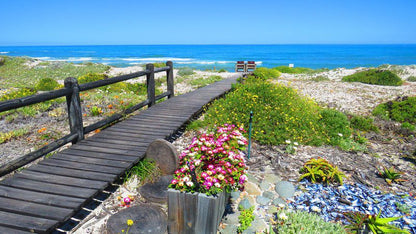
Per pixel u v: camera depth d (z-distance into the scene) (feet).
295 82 51.31
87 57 260.21
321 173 12.65
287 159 15.26
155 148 12.96
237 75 56.85
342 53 345.72
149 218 9.59
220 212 9.09
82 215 10.12
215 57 266.16
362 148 17.25
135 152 13.67
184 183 8.38
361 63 208.64
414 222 9.77
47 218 8.50
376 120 24.20
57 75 74.08
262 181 12.75
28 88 33.14
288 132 18.28
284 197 11.52
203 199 8.13
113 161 12.62
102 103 26.91
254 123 19.15
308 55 307.37
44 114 23.47
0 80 64.85
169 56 278.46
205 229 8.46
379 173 13.89
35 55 300.20
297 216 9.62
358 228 9.12
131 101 28.50
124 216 9.68
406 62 216.33
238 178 9.21
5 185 10.32
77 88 14.51
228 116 20.45
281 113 19.83
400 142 19.17
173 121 19.61
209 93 31.45
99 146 14.56
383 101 32.83
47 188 10.16
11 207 8.91
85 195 9.73
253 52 367.66
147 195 11.01
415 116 24.49
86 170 11.71
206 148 9.88
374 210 10.54
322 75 62.49
